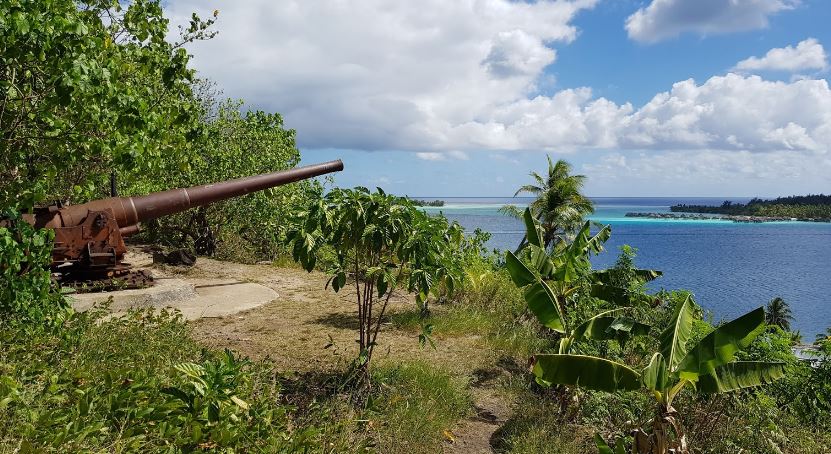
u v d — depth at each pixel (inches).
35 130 264.7
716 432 255.1
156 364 206.4
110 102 253.8
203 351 249.1
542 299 228.5
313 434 159.2
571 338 252.4
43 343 207.2
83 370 168.9
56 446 115.0
